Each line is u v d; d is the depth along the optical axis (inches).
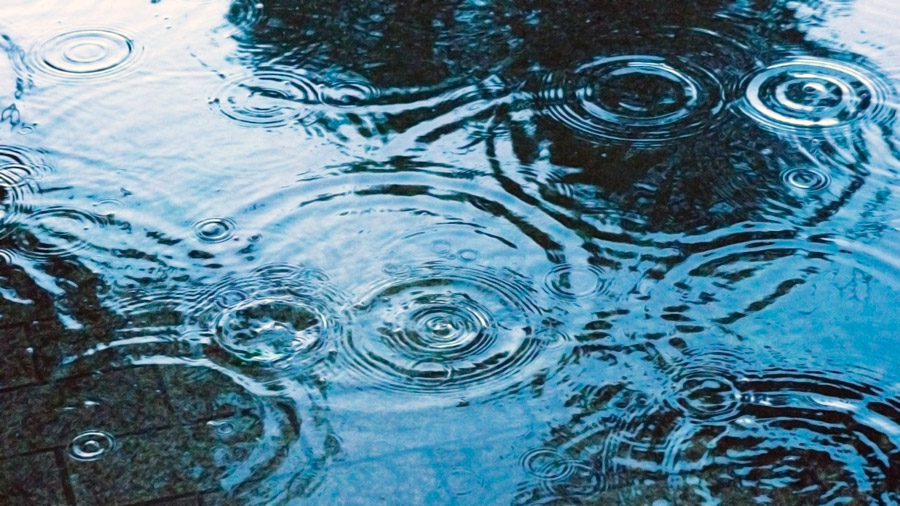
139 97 91.8
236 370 64.0
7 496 56.4
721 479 56.6
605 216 76.7
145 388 62.9
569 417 60.4
